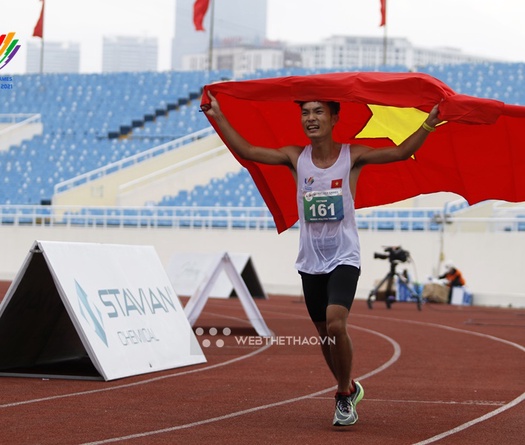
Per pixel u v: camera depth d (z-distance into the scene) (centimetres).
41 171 6988
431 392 1631
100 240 5866
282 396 1562
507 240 4788
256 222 5594
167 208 5538
